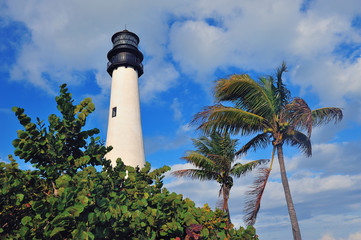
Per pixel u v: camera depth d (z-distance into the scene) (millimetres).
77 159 5273
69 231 4078
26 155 4914
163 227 5309
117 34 23922
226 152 17906
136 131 20844
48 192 5172
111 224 4367
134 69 23406
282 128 12758
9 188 4426
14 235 4496
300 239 11516
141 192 6008
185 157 17750
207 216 6652
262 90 12711
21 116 4754
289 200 12195
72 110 5332
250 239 7000
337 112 13188
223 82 12688
